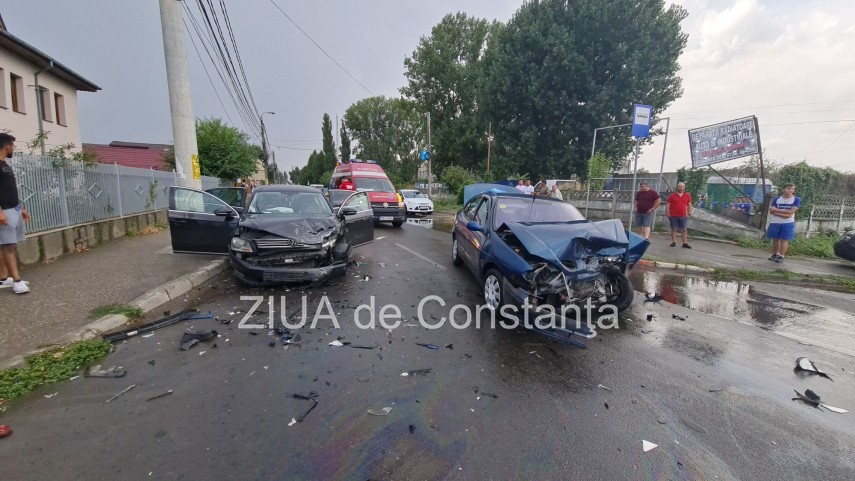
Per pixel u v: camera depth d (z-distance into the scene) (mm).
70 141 17672
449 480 2305
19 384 3107
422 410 3006
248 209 7082
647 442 2709
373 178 15719
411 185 49312
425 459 2471
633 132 10742
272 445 2551
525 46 23766
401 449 2557
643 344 4426
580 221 5840
